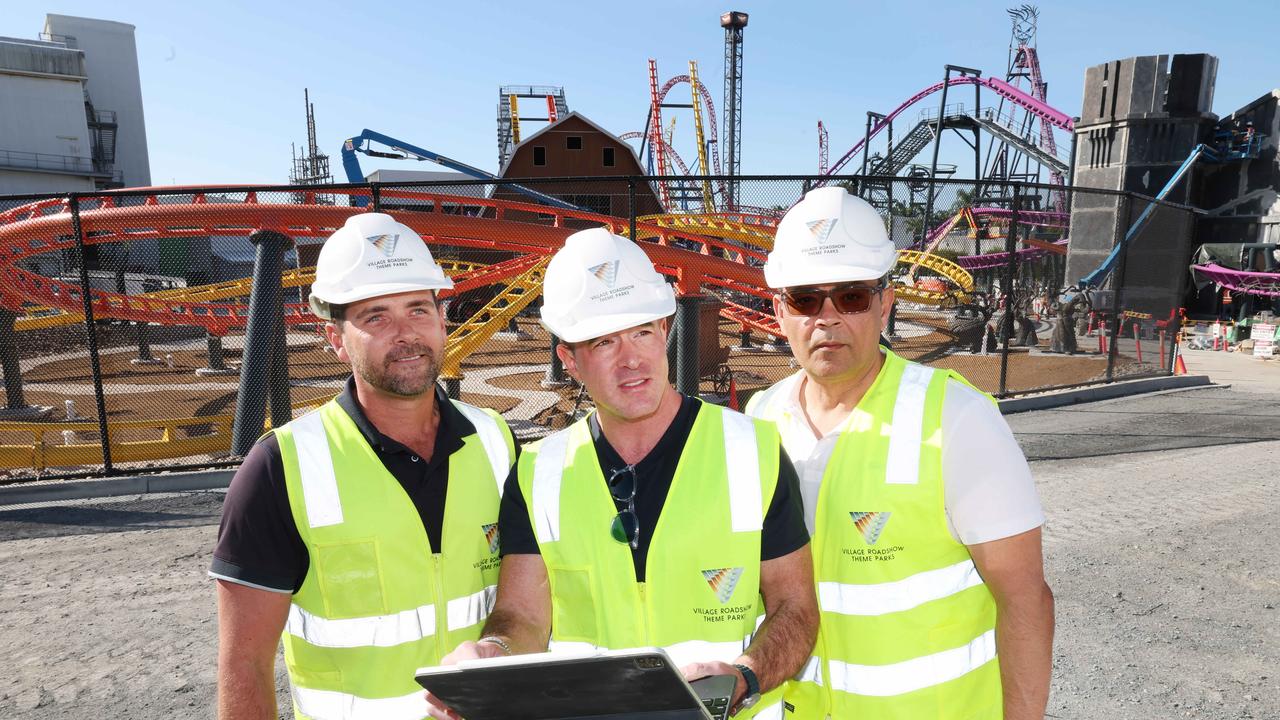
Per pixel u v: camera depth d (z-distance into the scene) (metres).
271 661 1.75
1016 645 1.67
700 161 64.25
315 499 1.78
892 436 1.78
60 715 3.92
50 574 5.76
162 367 22.22
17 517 7.16
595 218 19.83
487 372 20.12
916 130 56.97
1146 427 10.75
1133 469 8.39
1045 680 1.68
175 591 5.43
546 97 66.88
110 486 7.97
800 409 2.08
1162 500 7.20
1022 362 19.39
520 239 17.84
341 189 9.13
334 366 20.92
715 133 73.06
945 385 1.81
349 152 44.94
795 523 1.71
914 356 20.89
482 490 1.98
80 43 78.44
